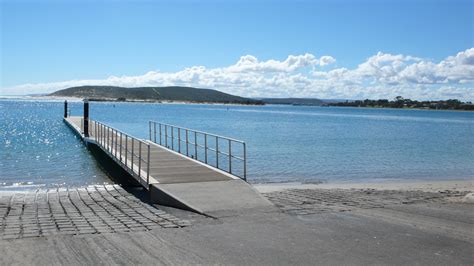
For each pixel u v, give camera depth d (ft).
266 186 50.70
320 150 98.37
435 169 73.00
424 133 169.17
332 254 21.61
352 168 72.02
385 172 68.64
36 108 457.68
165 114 338.95
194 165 49.29
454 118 406.41
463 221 28.73
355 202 35.42
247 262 20.48
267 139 126.31
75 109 421.18
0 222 28.43
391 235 25.00
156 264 20.21
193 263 20.33
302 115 400.06
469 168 74.54
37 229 26.32
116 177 57.77
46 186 50.80
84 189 44.11
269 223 27.81
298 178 60.44
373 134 157.28
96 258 20.98
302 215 30.07
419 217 29.84
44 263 20.29
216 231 25.93
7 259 20.77
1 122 196.75
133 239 24.16
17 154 83.30
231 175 42.63
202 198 34.01
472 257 21.25
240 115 354.54
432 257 21.20
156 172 44.32
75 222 28.37
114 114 322.14
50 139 113.29
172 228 26.66
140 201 37.70
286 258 21.03
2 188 49.03
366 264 20.21
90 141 84.64
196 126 194.18
